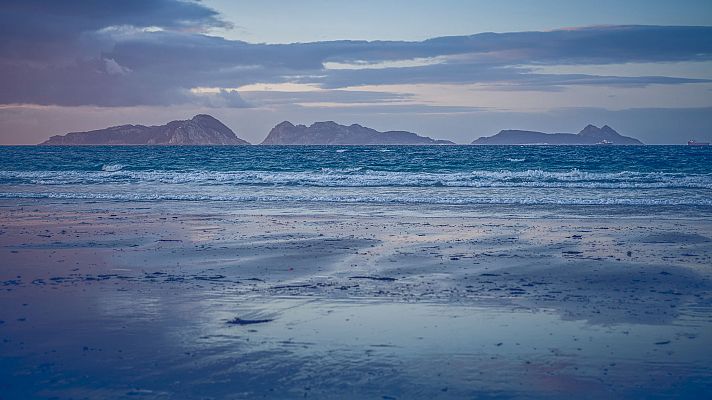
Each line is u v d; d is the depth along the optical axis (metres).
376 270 10.12
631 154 68.81
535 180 30.36
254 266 10.48
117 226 15.75
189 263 10.77
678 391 5.00
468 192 24.80
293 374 5.39
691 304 7.86
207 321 7.05
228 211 19.19
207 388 5.08
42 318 7.16
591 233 14.48
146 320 7.08
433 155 64.81
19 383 5.18
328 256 11.44
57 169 43.25
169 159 55.75
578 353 5.94
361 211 19.06
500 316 7.27
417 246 12.60
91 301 8.00
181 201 22.33
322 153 74.12
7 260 11.11
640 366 5.58
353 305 7.80
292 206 20.55
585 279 9.41
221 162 49.16
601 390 5.03
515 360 5.74
